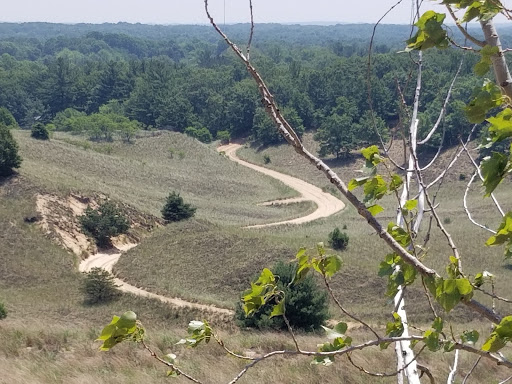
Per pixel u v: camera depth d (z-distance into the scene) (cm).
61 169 6762
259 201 7519
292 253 3762
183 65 17012
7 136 5362
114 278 3703
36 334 1767
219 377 1247
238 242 3953
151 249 4159
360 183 271
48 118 14362
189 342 274
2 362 1375
